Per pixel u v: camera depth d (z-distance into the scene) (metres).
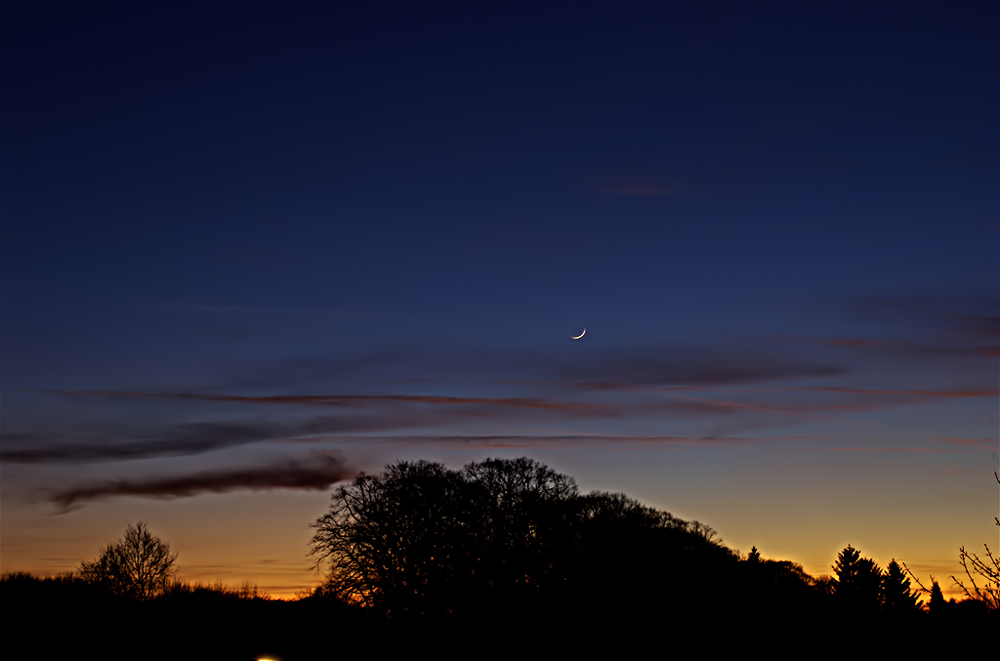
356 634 53.31
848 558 89.50
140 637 52.62
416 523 54.12
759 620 49.31
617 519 58.03
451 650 52.34
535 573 55.16
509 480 57.78
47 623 51.78
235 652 51.00
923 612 14.84
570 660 52.97
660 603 56.19
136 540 71.81
